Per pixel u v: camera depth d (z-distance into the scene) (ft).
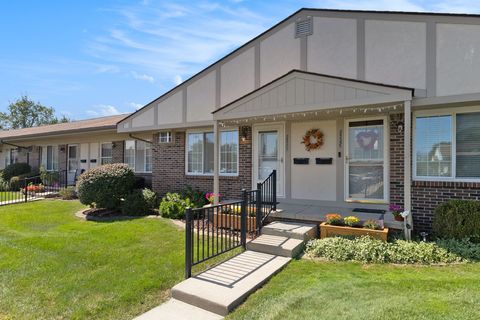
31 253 17.06
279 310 10.52
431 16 19.34
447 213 17.53
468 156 19.58
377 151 22.56
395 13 20.47
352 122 23.50
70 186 45.09
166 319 10.66
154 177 33.99
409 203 17.61
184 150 32.07
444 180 20.07
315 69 23.43
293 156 25.86
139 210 28.07
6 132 69.15
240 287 12.43
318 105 19.95
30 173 51.13
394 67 20.44
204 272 14.21
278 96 21.44
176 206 26.58
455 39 18.67
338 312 10.08
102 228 22.44
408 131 17.54
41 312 11.03
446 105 19.60
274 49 25.39
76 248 17.81
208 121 28.84
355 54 21.88
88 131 38.73
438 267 14.32
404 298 10.82
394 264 14.92
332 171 24.25
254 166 27.58
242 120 25.22
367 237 17.35
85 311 11.06
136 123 33.73
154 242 18.97
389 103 18.31
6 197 39.75
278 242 17.60
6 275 14.15
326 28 23.06
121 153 41.96
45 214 28.66
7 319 10.59
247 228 20.65
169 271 14.51
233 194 28.53
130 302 11.79
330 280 12.95
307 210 22.53
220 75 28.19
